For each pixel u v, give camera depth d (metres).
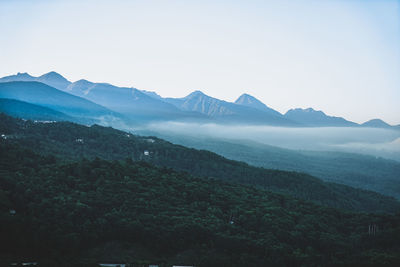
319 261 161.50
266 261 155.62
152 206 180.00
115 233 158.12
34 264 132.50
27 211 157.62
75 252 146.50
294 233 179.88
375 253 173.50
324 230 196.12
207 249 161.00
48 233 146.50
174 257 155.62
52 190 173.88
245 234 173.62
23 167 193.50
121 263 147.12
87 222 156.75
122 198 180.38
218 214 188.75
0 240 140.38
